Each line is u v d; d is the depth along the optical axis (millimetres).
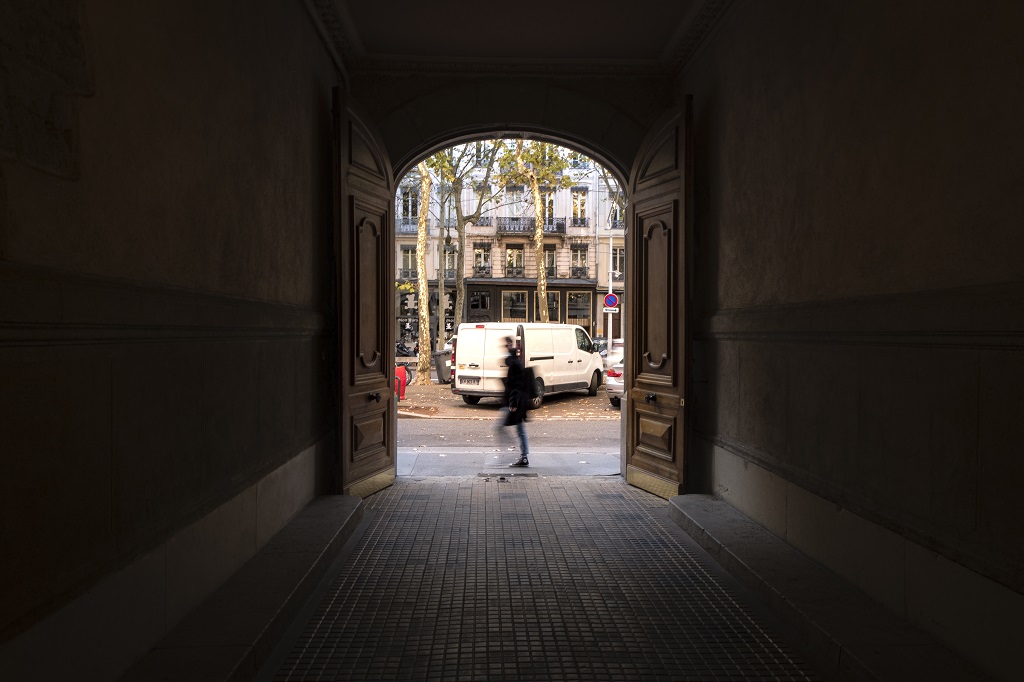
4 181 2311
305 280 6391
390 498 7438
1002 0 3043
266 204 5195
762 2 5848
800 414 5047
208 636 3480
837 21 4555
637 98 8492
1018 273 2941
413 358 36125
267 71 5227
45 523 2533
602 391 22000
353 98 7781
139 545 3232
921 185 3643
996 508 3057
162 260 3490
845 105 4449
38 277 2422
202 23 3994
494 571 5027
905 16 3787
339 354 6840
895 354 3844
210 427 4082
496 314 46219
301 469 6172
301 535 5340
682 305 7043
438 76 8414
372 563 5199
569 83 8492
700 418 7387
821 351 4723
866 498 4152
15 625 2357
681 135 7035
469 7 6980
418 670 3520
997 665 3061
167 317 3395
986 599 3127
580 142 8688
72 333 2650
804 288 5039
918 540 3619
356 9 7027
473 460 10555
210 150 4117
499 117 8484
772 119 5637
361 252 7461
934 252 3535
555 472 9555
